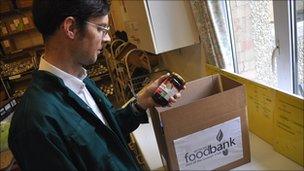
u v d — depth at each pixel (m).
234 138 1.21
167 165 1.23
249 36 1.86
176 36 1.88
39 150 0.71
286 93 1.17
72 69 0.88
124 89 3.05
